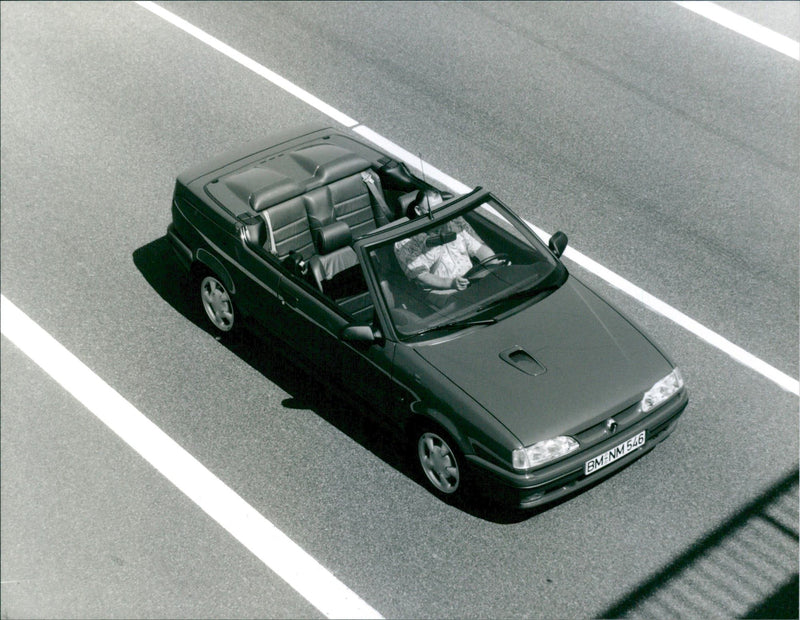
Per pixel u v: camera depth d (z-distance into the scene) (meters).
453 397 6.51
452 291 7.07
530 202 9.75
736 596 6.23
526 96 11.27
